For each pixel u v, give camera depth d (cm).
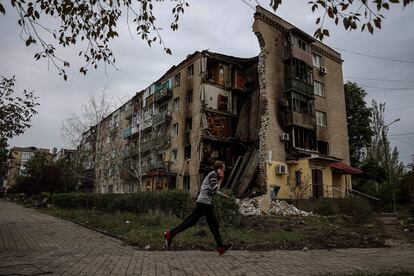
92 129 3475
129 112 4075
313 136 2781
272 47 2686
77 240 940
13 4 558
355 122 3562
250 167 2631
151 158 3397
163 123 3388
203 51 3019
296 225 1322
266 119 2503
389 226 1370
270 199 2356
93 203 2452
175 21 696
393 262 633
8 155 1770
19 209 2986
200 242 841
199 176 2800
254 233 1055
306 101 2769
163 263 598
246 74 3222
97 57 698
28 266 557
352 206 1515
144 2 662
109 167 3616
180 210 1514
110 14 656
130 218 1507
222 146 3022
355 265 599
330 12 493
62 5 625
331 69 3244
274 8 515
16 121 1413
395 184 2770
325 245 866
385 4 463
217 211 1235
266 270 549
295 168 2539
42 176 3703
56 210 2583
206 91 2956
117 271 527
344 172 2866
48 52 626
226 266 578
